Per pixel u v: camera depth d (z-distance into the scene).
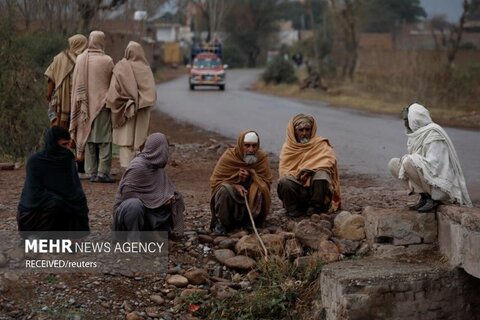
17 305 6.66
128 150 10.72
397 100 30.69
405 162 7.40
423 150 7.39
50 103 11.35
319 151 8.61
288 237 8.01
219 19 63.03
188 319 6.97
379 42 60.12
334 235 8.02
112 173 11.84
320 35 54.34
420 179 7.39
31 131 14.53
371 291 6.73
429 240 7.46
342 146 16.89
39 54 16.86
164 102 32.94
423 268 7.03
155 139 7.84
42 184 7.44
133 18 25.11
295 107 30.28
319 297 7.26
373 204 9.38
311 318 7.09
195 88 46.16
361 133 19.77
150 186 7.82
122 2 22.09
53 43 17.20
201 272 7.46
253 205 8.22
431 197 7.43
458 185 7.42
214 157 14.55
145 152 7.84
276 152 16.19
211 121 23.67
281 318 7.20
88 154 10.89
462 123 22.41
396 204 9.37
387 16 65.00
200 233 8.27
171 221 7.95
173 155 14.73
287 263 7.68
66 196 7.48
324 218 8.38
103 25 21.44
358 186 11.30
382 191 10.54
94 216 8.71
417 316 6.90
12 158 13.73
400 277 6.83
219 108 29.53
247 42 92.00
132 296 7.09
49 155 7.43
